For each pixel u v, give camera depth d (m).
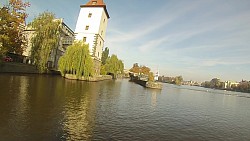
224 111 21.17
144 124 10.59
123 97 21.05
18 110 9.90
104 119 10.53
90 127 8.80
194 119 14.02
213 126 12.55
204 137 9.77
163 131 9.76
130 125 10.00
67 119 9.58
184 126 11.45
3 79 22.22
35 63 38.06
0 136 6.59
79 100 15.21
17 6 28.59
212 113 18.31
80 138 7.33
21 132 7.16
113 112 12.60
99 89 25.75
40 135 7.13
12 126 7.62
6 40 27.64
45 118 9.22
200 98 37.56
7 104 10.81
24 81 22.89
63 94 17.14
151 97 25.22
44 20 39.31
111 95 21.27
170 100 24.89
